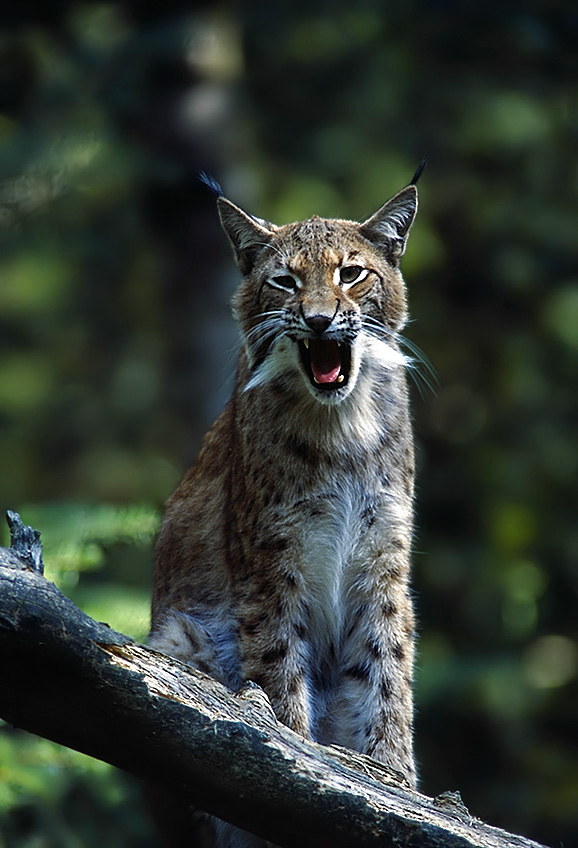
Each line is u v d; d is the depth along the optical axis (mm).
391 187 16188
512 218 16609
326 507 6895
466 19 15539
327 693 7207
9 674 4402
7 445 20109
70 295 19734
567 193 17016
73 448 20156
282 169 16312
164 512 8078
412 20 15641
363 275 7094
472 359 16891
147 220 15312
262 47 15750
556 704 16219
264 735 4754
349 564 7016
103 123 14391
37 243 16438
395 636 6992
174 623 7301
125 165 14117
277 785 4754
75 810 8773
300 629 6965
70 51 14430
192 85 14352
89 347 20609
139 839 8859
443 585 15688
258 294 7176
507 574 15922
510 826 14516
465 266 16969
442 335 16750
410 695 7035
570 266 16891
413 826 4848
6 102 14922
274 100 16609
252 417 7008
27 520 8258
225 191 14461
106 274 18469
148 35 13859
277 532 6863
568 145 16766
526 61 16578
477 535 16359
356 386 6980
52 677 4430
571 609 16703
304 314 6777
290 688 6824
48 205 15469
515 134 16125
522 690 14836
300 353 6852
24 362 20672
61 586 7875
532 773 15094
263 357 7035
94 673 4473
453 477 16531
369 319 7102
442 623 15805
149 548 10469
